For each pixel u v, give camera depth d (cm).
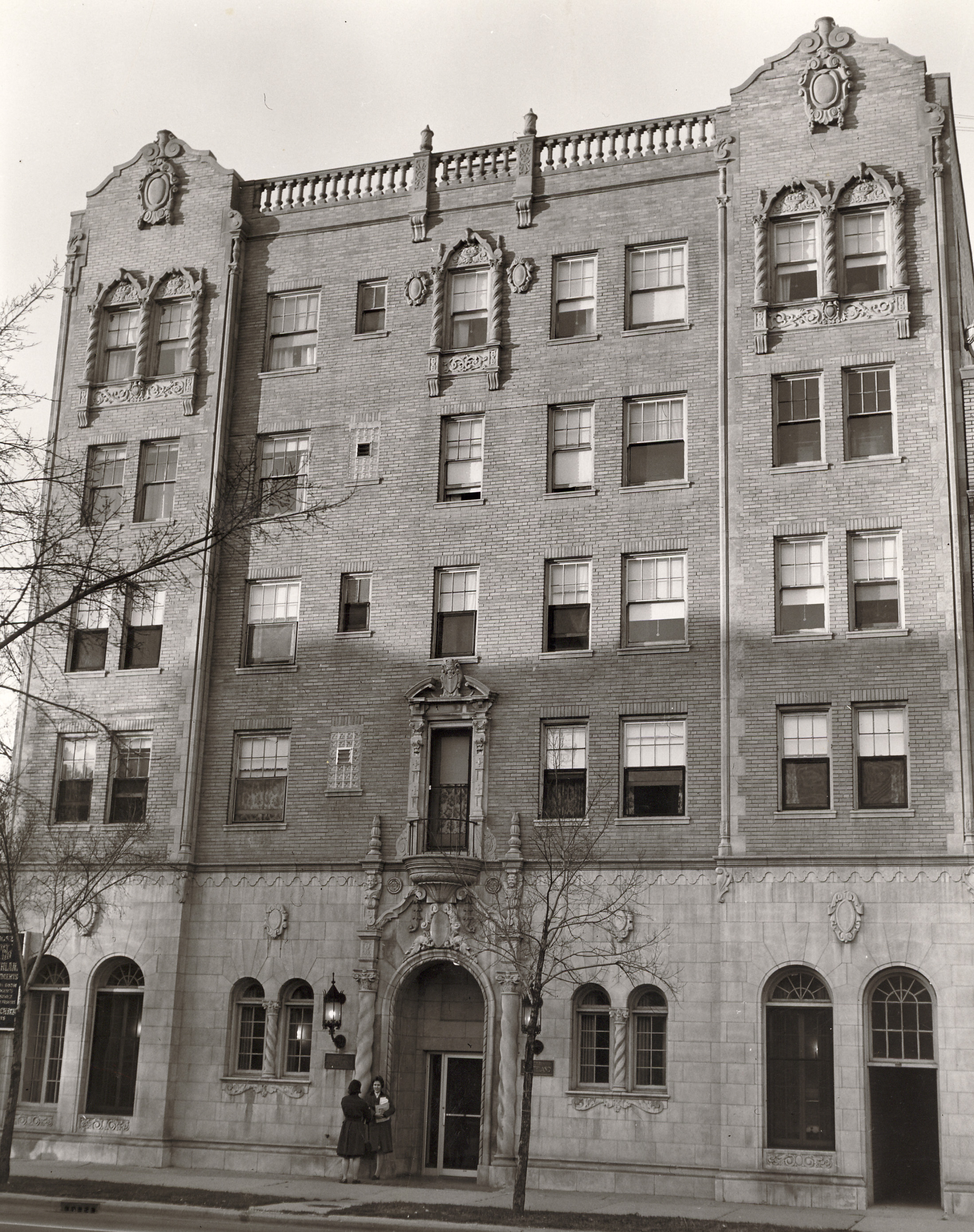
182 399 3750
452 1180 3141
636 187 3503
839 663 3038
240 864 3403
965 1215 2631
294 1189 2842
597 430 3388
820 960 2880
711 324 3356
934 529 3041
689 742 3130
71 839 3534
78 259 3956
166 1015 3331
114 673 3622
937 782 2906
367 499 3544
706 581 3212
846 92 3334
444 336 3588
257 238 3831
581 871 3109
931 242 3191
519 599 3350
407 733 3359
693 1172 2872
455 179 3688
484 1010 3256
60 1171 3066
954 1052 2747
